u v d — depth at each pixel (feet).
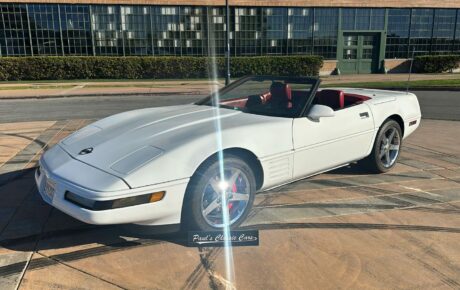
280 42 80.33
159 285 8.80
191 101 45.93
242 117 12.63
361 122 14.87
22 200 13.14
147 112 13.99
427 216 12.47
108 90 56.29
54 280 8.87
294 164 12.66
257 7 77.77
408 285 8.91
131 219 9.50
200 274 9.23
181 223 10.64
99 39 74.08
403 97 17.34
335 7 80.79
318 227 11.60
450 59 85.51
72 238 10.73
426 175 16.51
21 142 21.67
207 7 76.33
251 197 11.59
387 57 86.38
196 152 10.31
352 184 15.26
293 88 13.70
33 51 72.49
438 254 10.23
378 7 82.48
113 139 11.27
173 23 75.82
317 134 13.20
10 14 70.44
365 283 8.95
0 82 67.97
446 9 86.38
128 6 73.77
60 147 11.76
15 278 8.91
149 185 9.54
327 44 82.53
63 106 40.70
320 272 9.34
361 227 11.64
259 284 8.87
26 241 10.54
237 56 79.10
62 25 72.33
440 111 34.99
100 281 8.89
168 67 75.36
